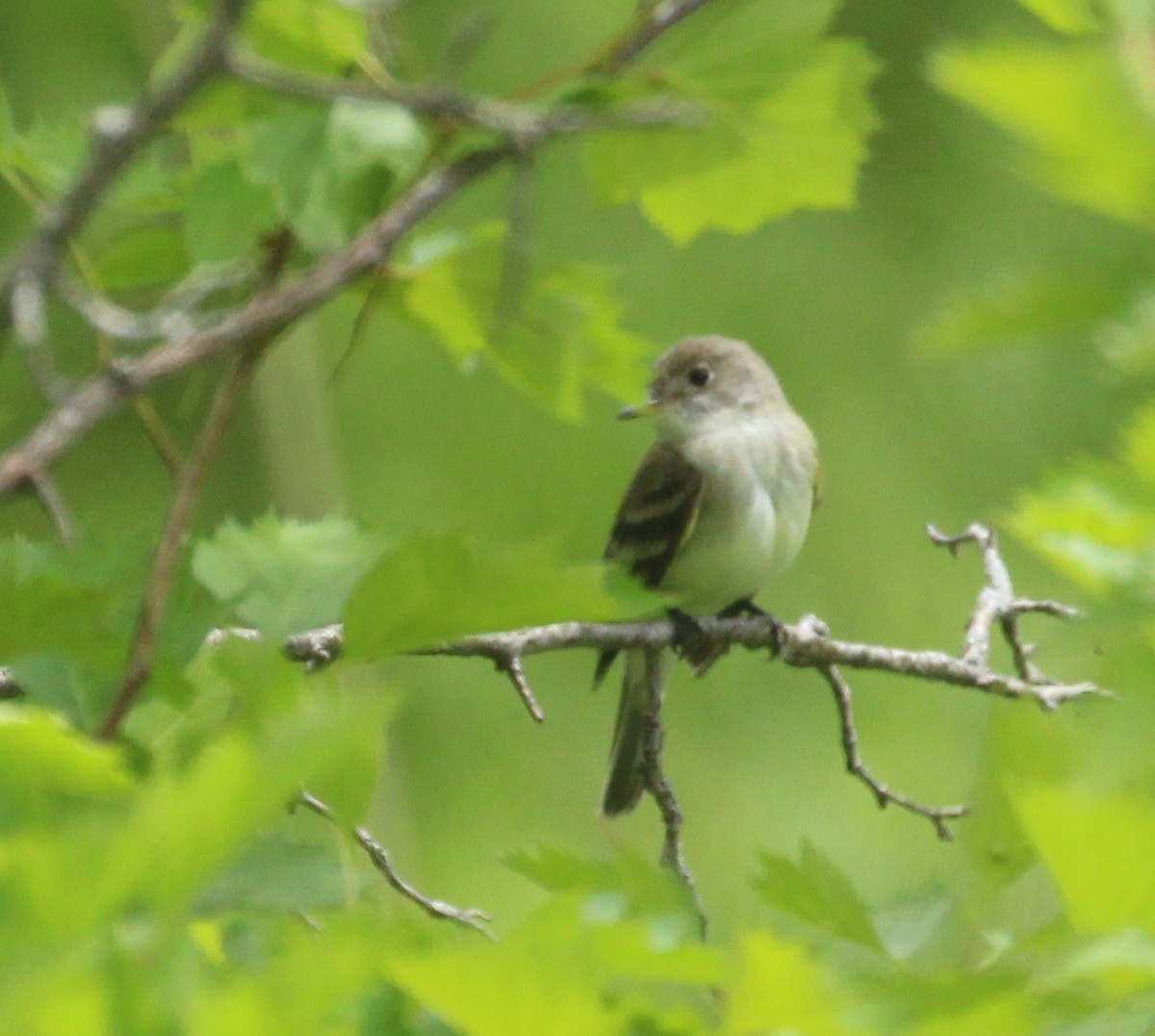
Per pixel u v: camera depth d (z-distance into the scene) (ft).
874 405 46.55
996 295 10.16
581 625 23.79
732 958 10.15
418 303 18.22
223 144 17.07
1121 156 9.10
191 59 13.01
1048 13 9.34
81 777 10.96
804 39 16.24
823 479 38.40
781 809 45.16
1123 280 10.02
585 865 12.53
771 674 47.06
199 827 7.87
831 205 17.16
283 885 12.10
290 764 7.92
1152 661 10.56
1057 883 10.34
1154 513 10.82
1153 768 10.27
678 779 45.98
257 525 14.12
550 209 45.14
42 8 33.27
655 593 12.82
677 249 46.39
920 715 46.34
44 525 40.55
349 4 15.19
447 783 45.11
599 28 38.11
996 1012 10.47
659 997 11.35
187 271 18.53
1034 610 28.76
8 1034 7.79
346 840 13.06
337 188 15.61
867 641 46.24
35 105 32.89
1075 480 11.03
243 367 13.42
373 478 45.57
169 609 13.57
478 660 46.39
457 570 12.50
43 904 7.84
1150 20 9.12
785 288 46.29
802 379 46.47
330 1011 8.91
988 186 43.86
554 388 18.80
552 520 45.70
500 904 43.01
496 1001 9.13
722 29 16.10
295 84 13.19
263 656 12.19
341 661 12.77
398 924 10.80
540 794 45.32
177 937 8.62
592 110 14.97
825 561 46.65
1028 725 12.00
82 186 12.55
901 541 46.65
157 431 16.98
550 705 46.44
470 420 46.52
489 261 17.83
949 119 44.14
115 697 13.34
